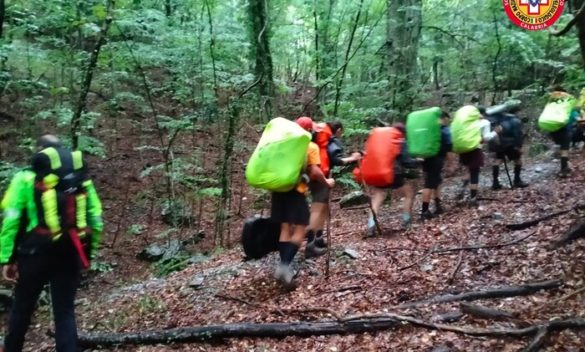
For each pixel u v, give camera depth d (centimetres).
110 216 995
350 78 1208
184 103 1172
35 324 604
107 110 1183
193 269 734
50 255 382
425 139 698
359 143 1038
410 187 707
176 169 947
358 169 709
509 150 834
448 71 1331
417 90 1026
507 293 438
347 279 523
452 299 442
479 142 751
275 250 578
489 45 1173
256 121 1059
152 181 1097
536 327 373
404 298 463
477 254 532
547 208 640
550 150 1091
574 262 461
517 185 846
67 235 380
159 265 830
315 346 410
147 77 1207
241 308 498
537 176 912
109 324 530
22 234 383
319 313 455
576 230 500
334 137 614
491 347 369
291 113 1136
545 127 836
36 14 979
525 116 1176
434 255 549
